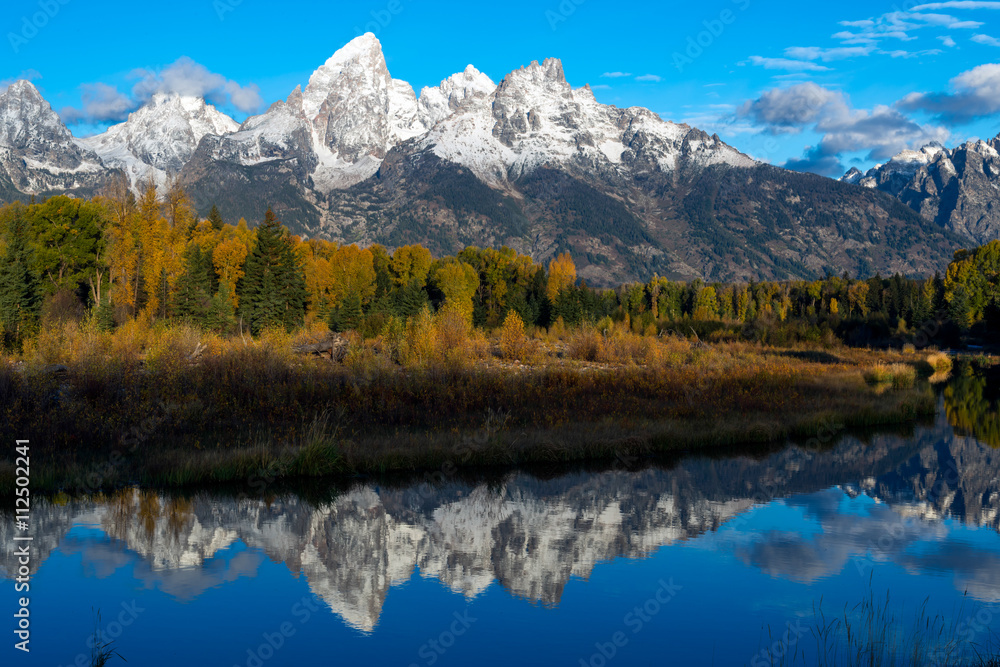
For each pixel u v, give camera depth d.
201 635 10.62
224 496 17.80
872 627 10.96
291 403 25.33
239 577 12.97
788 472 21.42
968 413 34.00
